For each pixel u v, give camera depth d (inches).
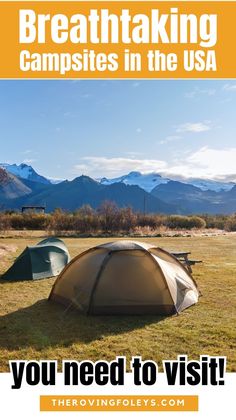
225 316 300.8
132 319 291.3
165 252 339.6
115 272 307.0
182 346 238.2
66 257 524.4
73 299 317.4
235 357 223.6
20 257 472.4
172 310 304.5
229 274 487.5
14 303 340.2
